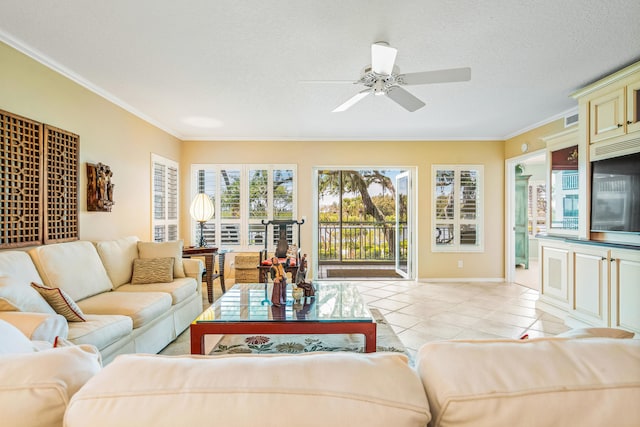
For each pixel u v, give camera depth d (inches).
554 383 21.2
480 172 216.8
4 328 38.4
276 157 215.8
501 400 20.6
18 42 95.8
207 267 167.3
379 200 307.9
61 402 21.0
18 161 97.4
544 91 135.0
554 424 20.4
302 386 20.4
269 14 82.9
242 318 88.0
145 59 107.2
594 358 22.9
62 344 57.1
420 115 166.9
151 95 139.1
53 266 95.0
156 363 22.4
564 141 151.9
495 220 217.8
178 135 207.2
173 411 19.4
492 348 24.2
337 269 277.1
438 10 81.1
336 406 19.7
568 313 134.8
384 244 300.2
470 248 217.6
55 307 79.0
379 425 19.5
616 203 114.9
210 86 129.0
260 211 215.8
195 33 91.7
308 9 80.9
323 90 132.7
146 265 131.0
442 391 21.6
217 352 108.4
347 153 216.2
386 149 217.0
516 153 204.5
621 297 109.2
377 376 21.4
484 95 139.4
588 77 121.3
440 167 217.2
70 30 90.4
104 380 21.1
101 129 134.8
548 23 86.8
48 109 108.7
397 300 170.9
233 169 215.0
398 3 78.4
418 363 25.3
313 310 95.0
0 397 20.6
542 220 306.3
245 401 19.7
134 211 159.2
